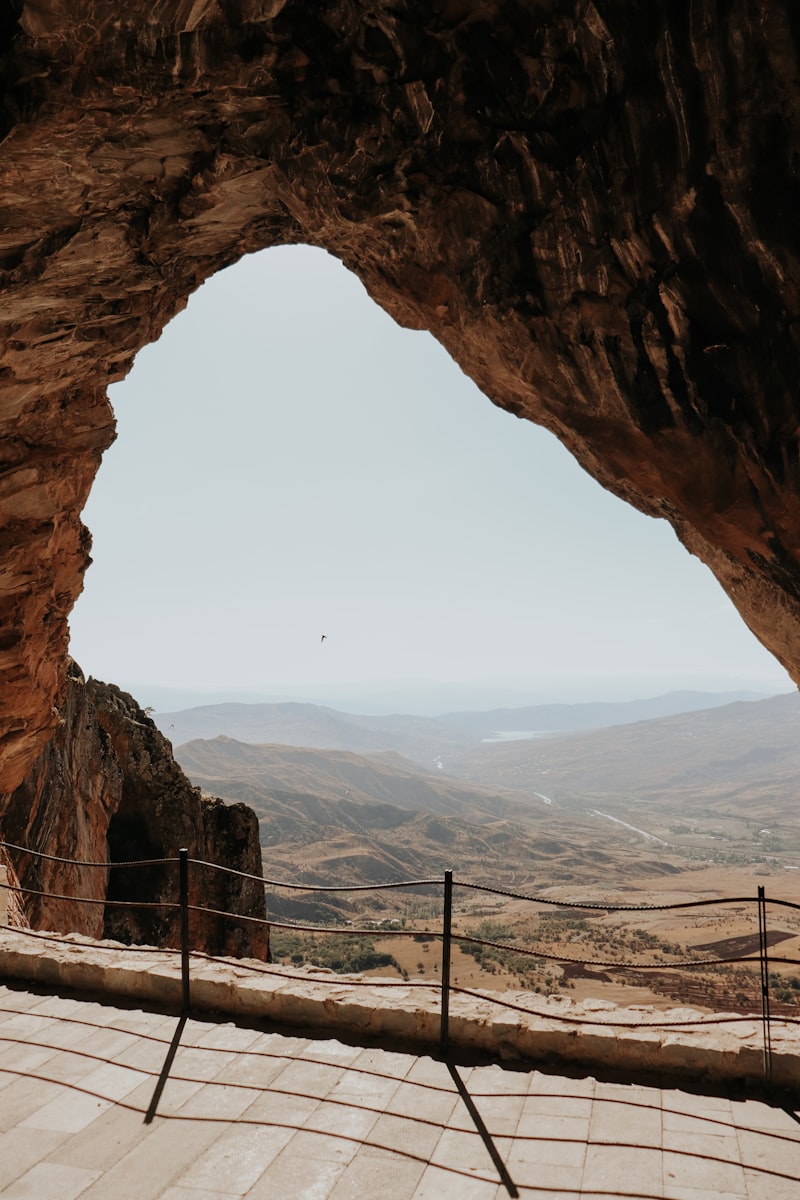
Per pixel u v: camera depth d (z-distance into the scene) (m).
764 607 9.20
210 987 6.34
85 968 6.75
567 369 8.47
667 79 6.47
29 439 13.80
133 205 9.61
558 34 6.82
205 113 8.06
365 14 7.02
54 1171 4.46
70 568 16.56
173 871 24.91
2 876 8.70
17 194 8.90
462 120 7.62
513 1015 5.83
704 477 8.07
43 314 11.13
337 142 8.15
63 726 21.94
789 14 5.81
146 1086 5.29
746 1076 5.19
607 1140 4.70
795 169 6.29
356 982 6.52
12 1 6.78
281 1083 5.31
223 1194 4.29
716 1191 4.26
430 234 8.69
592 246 7.66
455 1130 4.82
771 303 6.88
